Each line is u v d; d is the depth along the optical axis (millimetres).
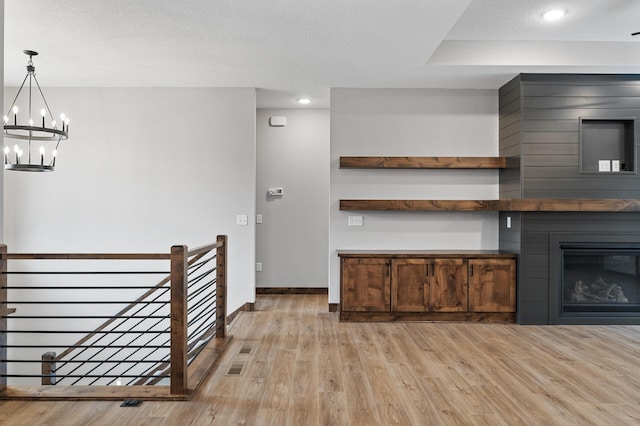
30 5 3016
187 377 2881
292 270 6262
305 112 6242
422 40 3635
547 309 4496
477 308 4570
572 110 4461
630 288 4570
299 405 2633
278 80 4797
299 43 3711
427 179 5051
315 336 4102
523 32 3982
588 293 4559
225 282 3947
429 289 4578
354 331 4273
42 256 2709
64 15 3178
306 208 6254
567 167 4457
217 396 2752
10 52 3920
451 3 2982
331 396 2762
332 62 4191
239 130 5082
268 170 6270
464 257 4570
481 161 4863
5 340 2764
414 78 4680
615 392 2840
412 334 4168
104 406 2598
